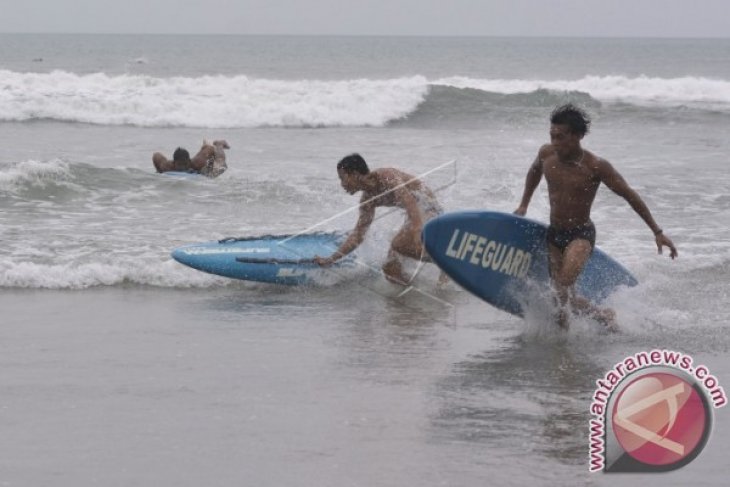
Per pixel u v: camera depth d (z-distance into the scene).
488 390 23.16
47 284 33.28
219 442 19.39
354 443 19.45
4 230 41.78
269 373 24.33
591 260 30.12
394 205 33.06
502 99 116.06
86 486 17.12
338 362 25.45
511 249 28.47
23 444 19.09
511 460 18.66
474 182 56.22
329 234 35.97
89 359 25.27
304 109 103.31
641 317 30.00
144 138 84.06
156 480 17.45
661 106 119.69
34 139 80.69
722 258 38.59
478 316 30.97
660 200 53.03
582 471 18.16
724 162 71.19
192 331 28.41
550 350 26.91
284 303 32.31
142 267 34.91
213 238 41.19
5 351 25.83
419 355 26.28
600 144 84.00
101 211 47.12
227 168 60.22
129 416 20.88
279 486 17.27
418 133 94.19
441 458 18.70
